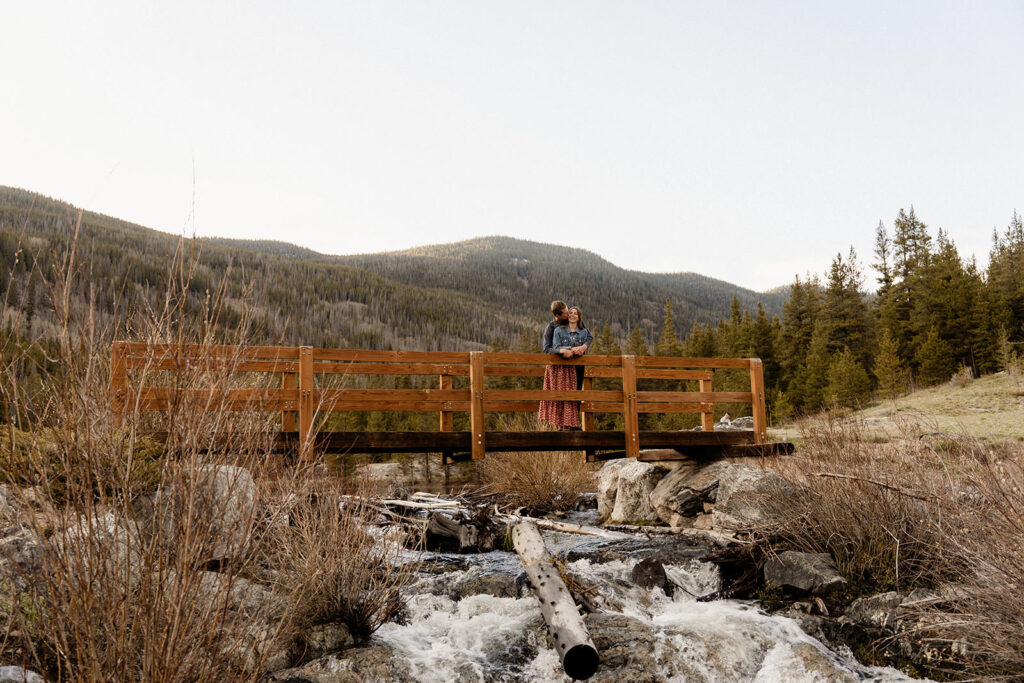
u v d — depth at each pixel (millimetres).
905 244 61125
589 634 5602
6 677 3428
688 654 5387
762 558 6973
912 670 5297
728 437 9586
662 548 8055
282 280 182250
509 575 6797
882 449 7422
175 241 3430
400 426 39938
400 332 193375
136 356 3436
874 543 6617
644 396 9312
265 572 5000
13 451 3273
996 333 38781
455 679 4973
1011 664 4777
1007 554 4871
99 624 3318
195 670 3479
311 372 7660
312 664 4785
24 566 3453
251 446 3797
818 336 56938
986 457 5781
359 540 5555
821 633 5910
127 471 3305
